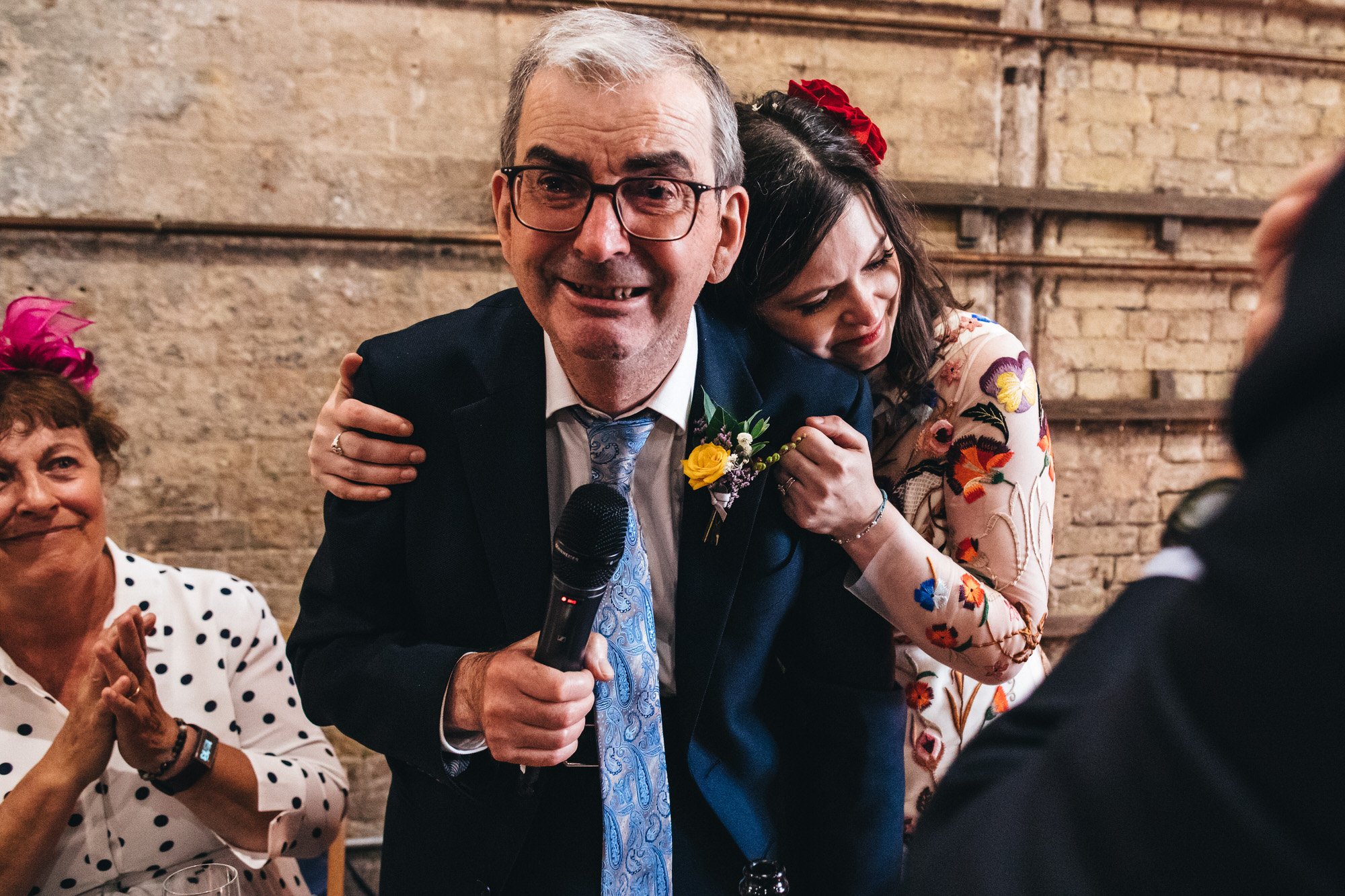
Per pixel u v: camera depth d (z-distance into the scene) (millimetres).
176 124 3121
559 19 803
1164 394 3852
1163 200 3764
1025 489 1165
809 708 1035
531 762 789
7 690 1300
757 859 943
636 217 771
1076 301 3812
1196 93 3844
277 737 1468
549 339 872
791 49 3510
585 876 911
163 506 3191
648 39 774
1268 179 3934
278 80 3176
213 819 1279
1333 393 267
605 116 748
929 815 465
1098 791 313
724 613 925
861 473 976
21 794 1150
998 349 1195
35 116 3029
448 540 933
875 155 1158
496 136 3328
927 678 1285
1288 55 3826
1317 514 260
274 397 3254
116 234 3098
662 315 820
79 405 1322
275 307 3232
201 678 1424
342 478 947
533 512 920
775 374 1005
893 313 1182
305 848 1396
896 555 1014
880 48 3570
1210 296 3908
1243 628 273
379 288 3299
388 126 3260
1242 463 314
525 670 783
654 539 975
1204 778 275
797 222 1060
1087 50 3742
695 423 949
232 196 3174
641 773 886
